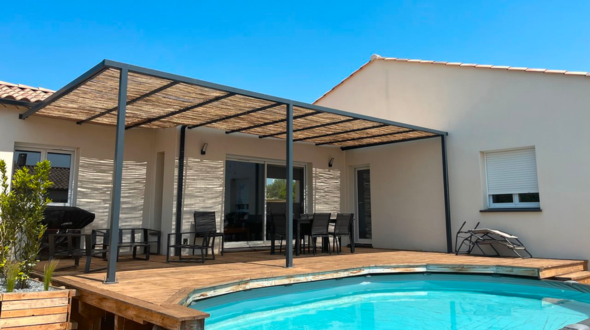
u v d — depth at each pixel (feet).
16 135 24.90
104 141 28.71
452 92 33.37
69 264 23.13
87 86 19.40
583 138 26.48
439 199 33.40
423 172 34.65
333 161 39.52
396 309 19.02
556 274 23.45
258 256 28.81
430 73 35.04
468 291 23.38
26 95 25.44
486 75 31.42
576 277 22.72
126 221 29.30
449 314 18.04
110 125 28.81
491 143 30.76
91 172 27.86
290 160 22.84
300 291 20.59
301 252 32.09
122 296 13.74
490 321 16.75
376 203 37.73
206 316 11.25
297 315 17.92
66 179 27.32
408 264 24.61
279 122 28.25
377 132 32.32
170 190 29.37
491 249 30.25
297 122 28.60
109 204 28.60
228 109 24.52
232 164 33.17
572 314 17.99
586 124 26.40
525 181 29.32
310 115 26.40
